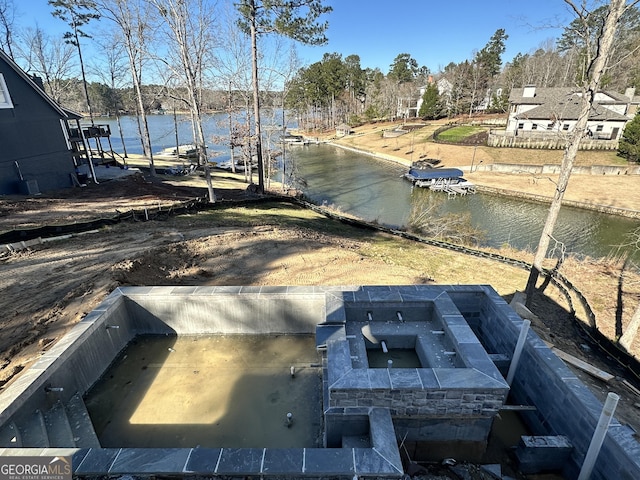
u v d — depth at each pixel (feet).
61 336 19.54
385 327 19.49
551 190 84.33
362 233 55.01
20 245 30.91
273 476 11.42
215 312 22.25
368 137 181.98
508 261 43.55
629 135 96.12
